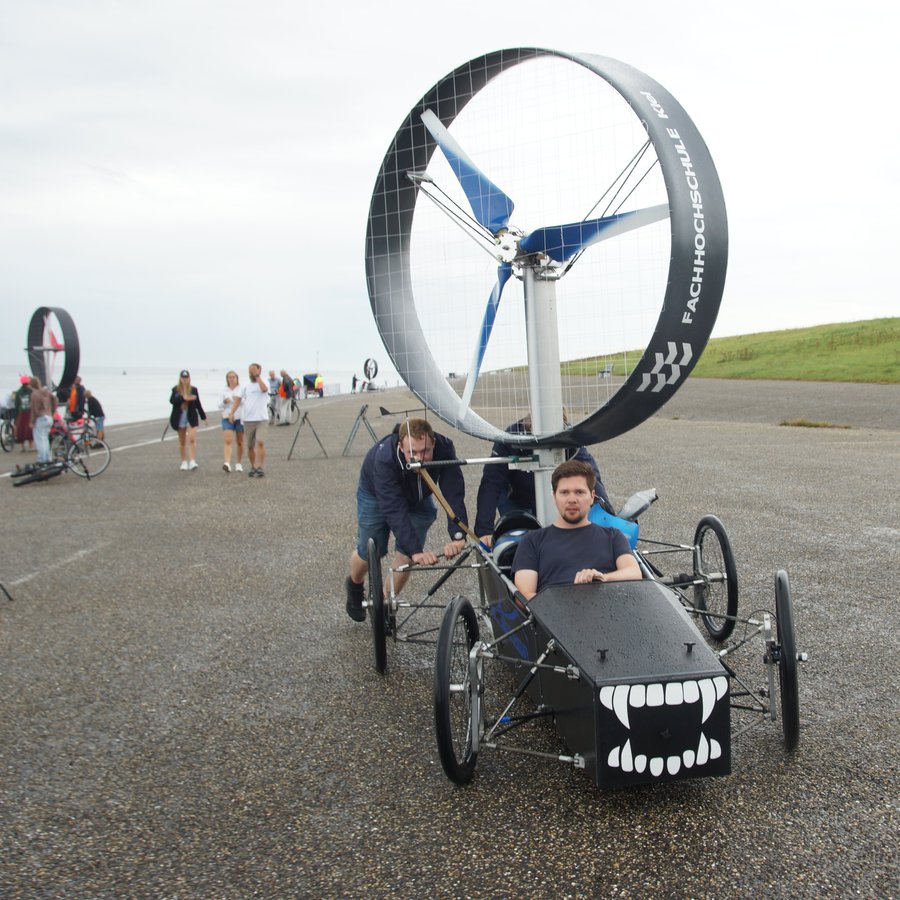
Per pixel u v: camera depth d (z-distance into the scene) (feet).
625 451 54.65
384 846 10.91
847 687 15.46
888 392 106.32
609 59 17.25
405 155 20.33
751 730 13.75
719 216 15.90
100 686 17.01
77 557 29.14
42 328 84.94
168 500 41.52
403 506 17.42
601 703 10.83
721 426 74.54
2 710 15.92
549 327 18.86
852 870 9.95
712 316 16.14
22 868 10.75
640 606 12.54
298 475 49.32
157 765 13.50
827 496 35.88
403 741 14.06
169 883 10.32
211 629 20.59
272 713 15.43
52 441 53.11
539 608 12.84
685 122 16.38
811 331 257.55
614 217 17.20
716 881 9.83
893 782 11.96
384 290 21.11
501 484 19.45
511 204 18.80
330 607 22.30
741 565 24.44
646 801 11.70
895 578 22.61
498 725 13.29
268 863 10.66
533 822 11.31
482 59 17.67
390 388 282.56
